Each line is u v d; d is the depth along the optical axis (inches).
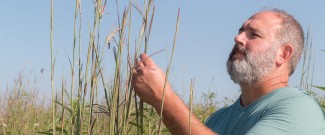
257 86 114.0
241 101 120.4
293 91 107.7
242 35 117.3
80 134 92.4
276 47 114.4
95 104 93.8
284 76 115.2
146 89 94.0
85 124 143.3
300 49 118.3
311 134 97.6
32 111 267.3
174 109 95.1
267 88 112.8
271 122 99.5
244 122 111.9
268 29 115.3
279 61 114.7
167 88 95.0
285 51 115.6
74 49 93.2
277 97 107.7
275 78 113.6
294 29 116.7
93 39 92.4
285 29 115.8
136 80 93.7
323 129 99.5
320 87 136.8
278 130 98.0
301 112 99.7
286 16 117.9
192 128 95.5
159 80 93.9
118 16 91.9
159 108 95.4
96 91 93.0
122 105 93.3
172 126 97.0
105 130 101.5
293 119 98.7
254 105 111.2
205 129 96.9
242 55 115.5
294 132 97.5
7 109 265.9
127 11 91.7
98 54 92.4
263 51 113.6
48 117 265.0
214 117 129.9
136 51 93.4
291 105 101.5
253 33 116.0
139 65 94.7
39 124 258.8
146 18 92.9
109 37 91.3
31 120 262.1
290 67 116.6
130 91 92.1
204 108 282.2
